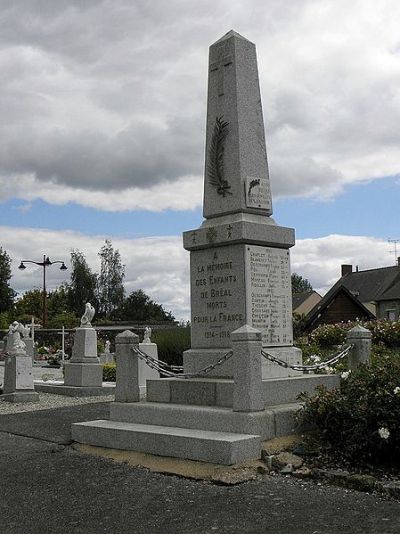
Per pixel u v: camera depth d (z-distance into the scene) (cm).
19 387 1709
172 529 591
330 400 816
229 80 1064
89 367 1909
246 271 984
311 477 741
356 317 5288
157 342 2405
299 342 2664
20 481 778
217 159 1056
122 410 978
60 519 632
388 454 779
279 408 870
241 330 840
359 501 654
